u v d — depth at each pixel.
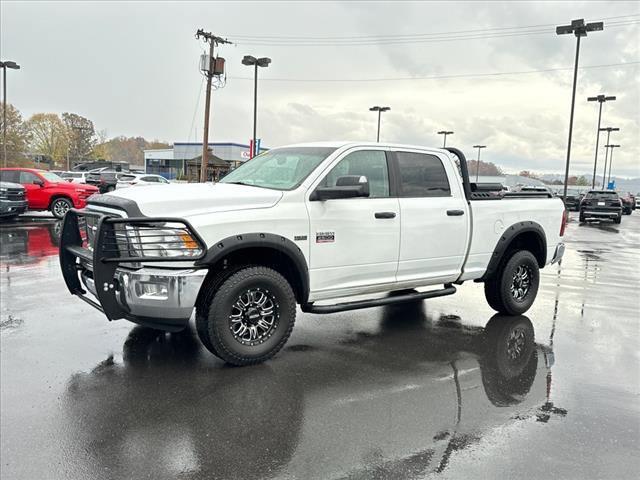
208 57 29.16
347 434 3.48
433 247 5.78
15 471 2.97
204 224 4.30
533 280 6.86
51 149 93.19
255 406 3.88
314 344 5.41
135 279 4.23
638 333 6.07
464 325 6.28
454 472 3.04
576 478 3.00
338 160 5.17
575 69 27.45
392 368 4.75
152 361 4.76
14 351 4.96
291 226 4.73
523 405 4.00
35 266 9.47
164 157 70.62
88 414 3.69
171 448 3.26
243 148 65.69
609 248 15.16
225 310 4.47
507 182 75.25
